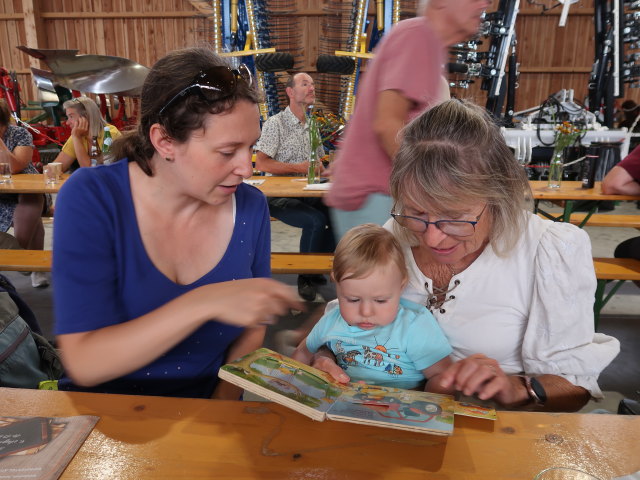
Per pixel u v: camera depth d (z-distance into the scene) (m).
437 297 1.26
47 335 3.03
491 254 1.16
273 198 3.85
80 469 0.72
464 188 0.96
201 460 0.74
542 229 1.15
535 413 0.86
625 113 7.39
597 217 3.63
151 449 0.76
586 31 8.88
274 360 0.97
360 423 0.81
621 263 2.73
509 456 0.75
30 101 9.14
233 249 1.14
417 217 1.05
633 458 0.75
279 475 0.71
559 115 6.30
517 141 6.21
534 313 1.15
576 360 1.11
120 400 0.89
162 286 1.07
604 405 2.33
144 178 1.03
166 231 1.06
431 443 0.78
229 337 1.23
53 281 0.96
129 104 7.23
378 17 6.44
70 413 0.85
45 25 9.12
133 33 9.12
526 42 8.98
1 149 3.97
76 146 4.17
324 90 7.14
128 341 0.83
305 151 4.18
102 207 0.99
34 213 3.88
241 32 6.38
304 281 3.47
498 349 1.21
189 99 0.85
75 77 5.00
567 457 0.75
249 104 0.89
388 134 1.73
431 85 1.77
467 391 0.95
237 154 0.91
